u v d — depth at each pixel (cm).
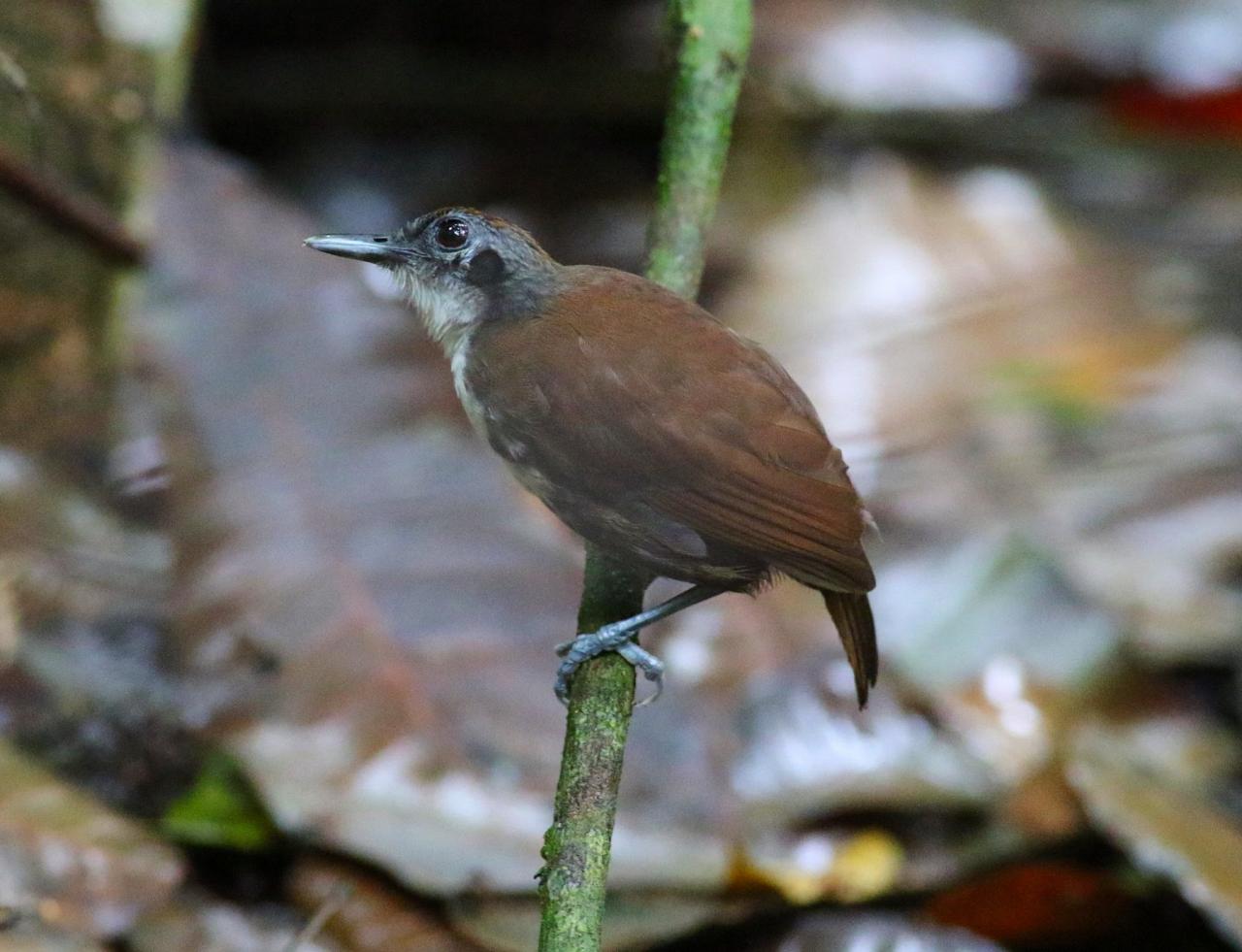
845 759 1026
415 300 862
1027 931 996
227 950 864
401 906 895
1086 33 2153
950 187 1866
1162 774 1110
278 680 991
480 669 998
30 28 1142
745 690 1052
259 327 1177
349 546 1059
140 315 1180
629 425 766
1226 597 1331
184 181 1222
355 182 1802
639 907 916
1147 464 1480
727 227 1775
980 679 1160
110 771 958
